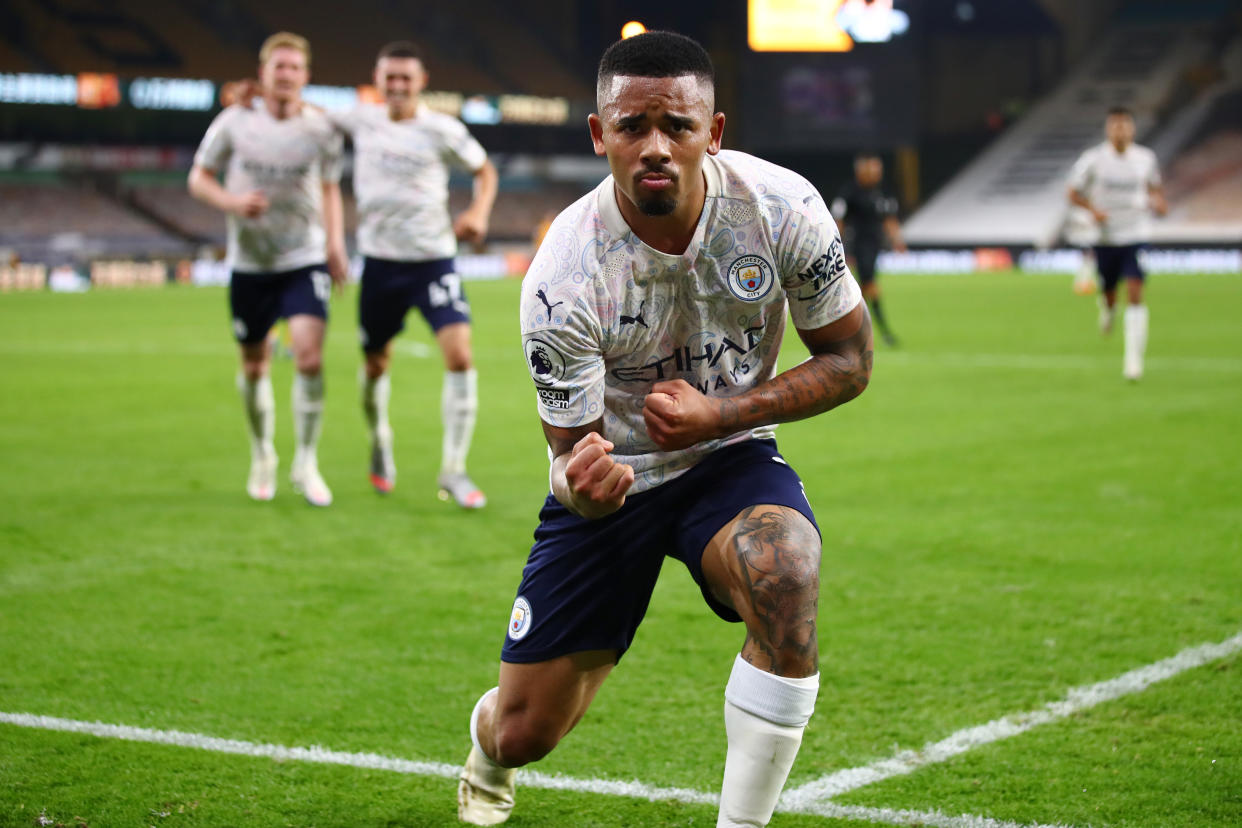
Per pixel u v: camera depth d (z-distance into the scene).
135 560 6.18
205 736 3.94
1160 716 4.00
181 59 42.12
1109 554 6.02
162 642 4.90
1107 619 5.02
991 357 15.02
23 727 4.01
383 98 7.72
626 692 4.32
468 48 49.00
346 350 17.33
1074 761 3.67
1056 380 12.77
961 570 5.81
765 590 2.81
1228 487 7.49
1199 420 10.05
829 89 46.06
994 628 4.94
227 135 7.39
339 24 46.78
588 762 3.74
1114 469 8.13
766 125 46.22
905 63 46.03
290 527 6.90
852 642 4.80
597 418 2.96
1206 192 47.34
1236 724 3.93
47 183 42.25
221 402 11.98
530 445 9.60
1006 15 54.03
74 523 6.98
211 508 7.39
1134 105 52.19
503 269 42.16
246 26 44.81
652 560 3.11
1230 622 4.95
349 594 5.58
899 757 3.73
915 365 14.23
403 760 3.76
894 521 6.82
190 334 19.33
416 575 5.90
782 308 3.05
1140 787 3.49
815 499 7.42
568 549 3.04
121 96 40.28
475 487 7.80
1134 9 56.78
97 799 3.47
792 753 2.81
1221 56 54.00
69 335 19.08
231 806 3.44
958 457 8.70
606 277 2.87
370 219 7.55
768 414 2.93
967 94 55.88
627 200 2.82
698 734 3.95
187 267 37.50
